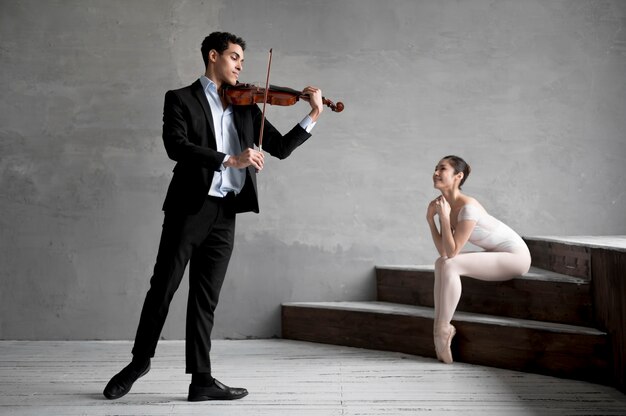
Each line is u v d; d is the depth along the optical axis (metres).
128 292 4.79
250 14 4.85
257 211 3.30
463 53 4.87
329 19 4.87
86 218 4.79
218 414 3.01
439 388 3.38
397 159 4.88
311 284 4.85
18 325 4.76
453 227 4.12
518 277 3.95
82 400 3.24
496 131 4.86
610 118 4.85
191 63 4.84
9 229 4.77
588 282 3.63
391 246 4.87
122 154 4.80
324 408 3.07
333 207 4.86
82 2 4.81
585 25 4.85
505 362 3.76
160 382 3.58
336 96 4.87
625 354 3.20
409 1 4.88
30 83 4.80
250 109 3.34
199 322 3.27
